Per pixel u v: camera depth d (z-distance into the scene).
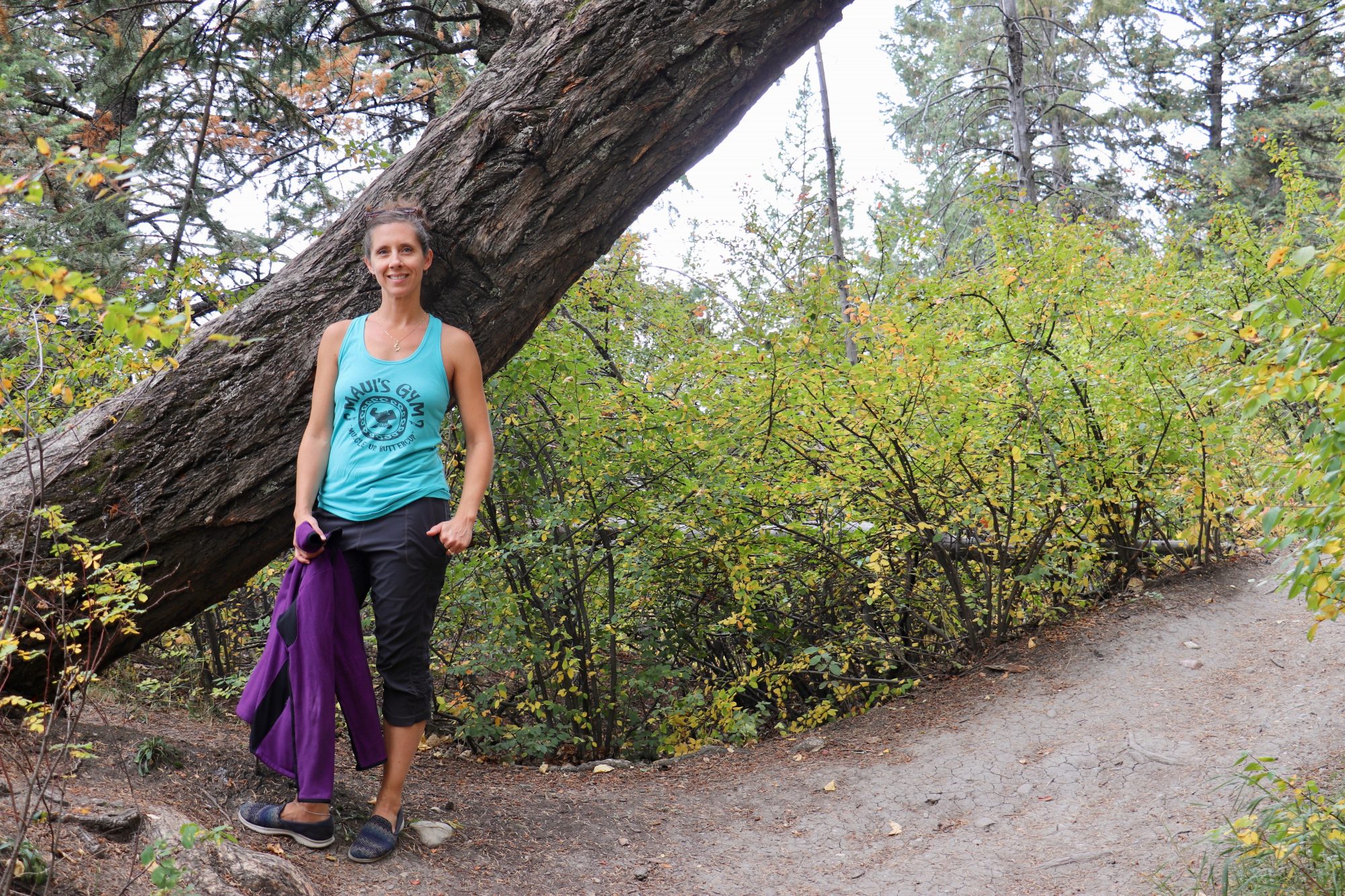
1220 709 4.05
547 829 3.45
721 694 5.09
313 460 2.86
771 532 5.27
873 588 4.84
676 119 3.38
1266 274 5.30
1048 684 4.55
